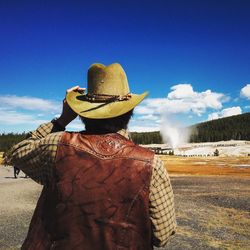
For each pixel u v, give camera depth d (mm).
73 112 2270
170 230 2008
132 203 1939
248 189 20109
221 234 9438
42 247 1969
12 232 9398
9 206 13914
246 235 9367
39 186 22312
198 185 22688
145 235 1957
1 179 29734
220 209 13203
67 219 1943
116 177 1962
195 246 8250
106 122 2125
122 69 2191
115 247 1906
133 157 2002
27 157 2133
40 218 2037
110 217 1924
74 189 1963
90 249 1907
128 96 2160
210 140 194000
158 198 1972
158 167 2000
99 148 2035
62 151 2051
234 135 193000
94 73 2152
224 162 62375
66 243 1926
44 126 2254
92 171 1979
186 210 12922
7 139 141000
